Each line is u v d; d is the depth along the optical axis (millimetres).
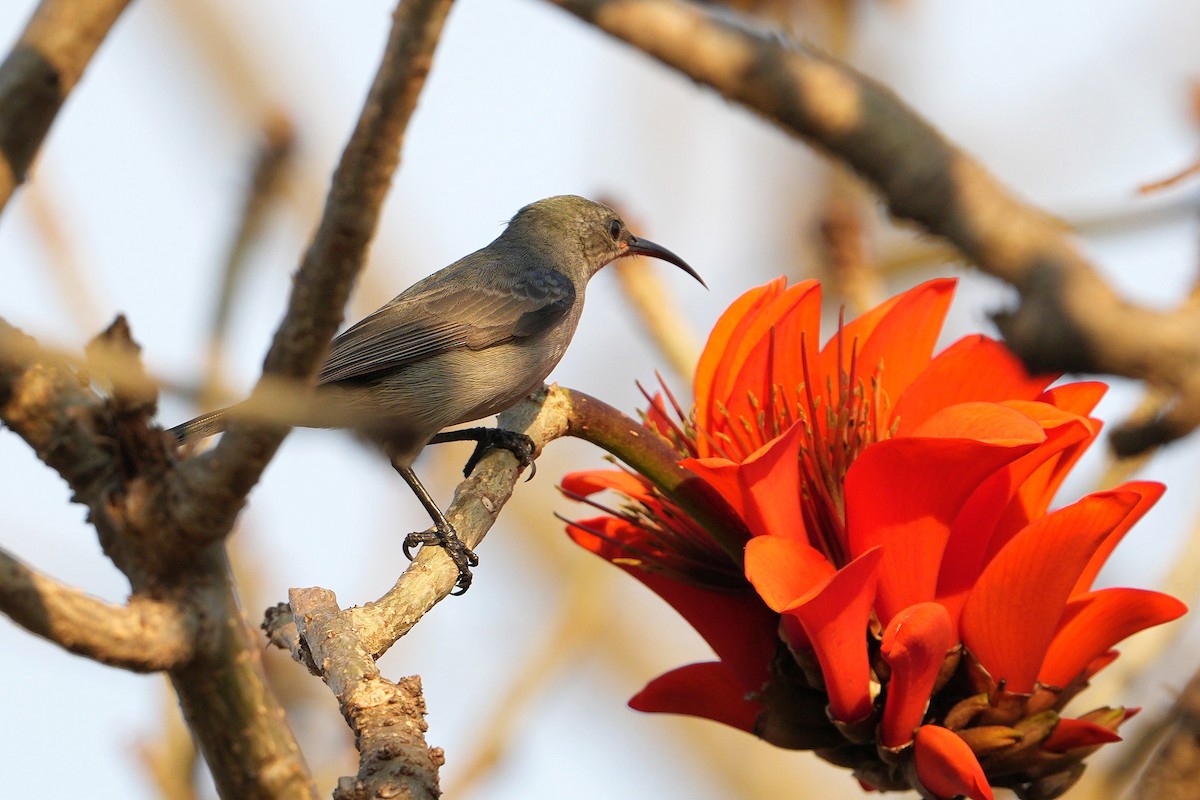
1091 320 3850
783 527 5902
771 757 15148
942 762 5430
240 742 5316
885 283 8938
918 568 5695
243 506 4809
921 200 4328
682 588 6707
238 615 5164
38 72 4965
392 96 3963
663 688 6660
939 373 6008
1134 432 4129
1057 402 6246
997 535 6105
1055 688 5793
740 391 6539
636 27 4680
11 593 4371
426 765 4906
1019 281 4047
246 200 8016
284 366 4344
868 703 5734
